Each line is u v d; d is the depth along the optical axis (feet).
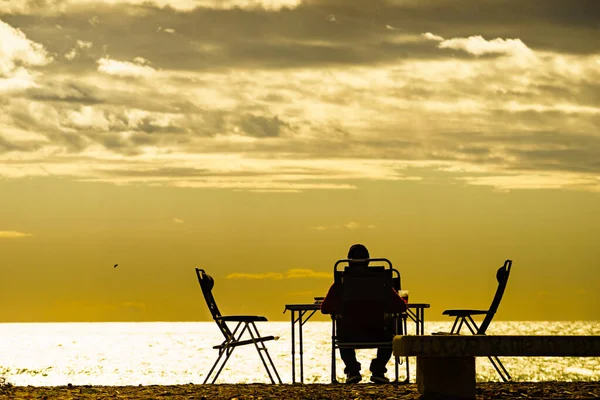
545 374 263.70
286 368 229.25
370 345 54.34
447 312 57.82
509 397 42.42
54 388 51.03
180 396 45.11
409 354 39.65
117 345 480.64
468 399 40.78
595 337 39.06
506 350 39.29
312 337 552.82
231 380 176.96
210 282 57.41
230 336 56.85
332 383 54.70
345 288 54.60
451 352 39.47
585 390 44.91
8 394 46.83
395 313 55.21
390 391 45.80
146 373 201.67
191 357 307.99
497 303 57.06
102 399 44.09
